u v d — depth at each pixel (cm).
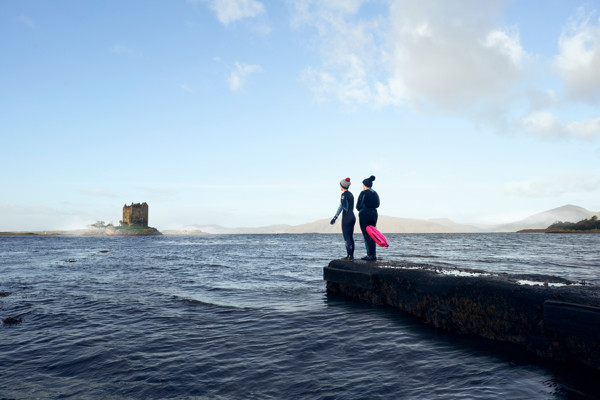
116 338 541
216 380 371
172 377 380
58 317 688
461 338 526
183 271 1576
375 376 377
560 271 1309
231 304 809
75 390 350
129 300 863
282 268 1697
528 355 444
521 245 4525
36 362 437
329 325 607
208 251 3684
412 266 788
